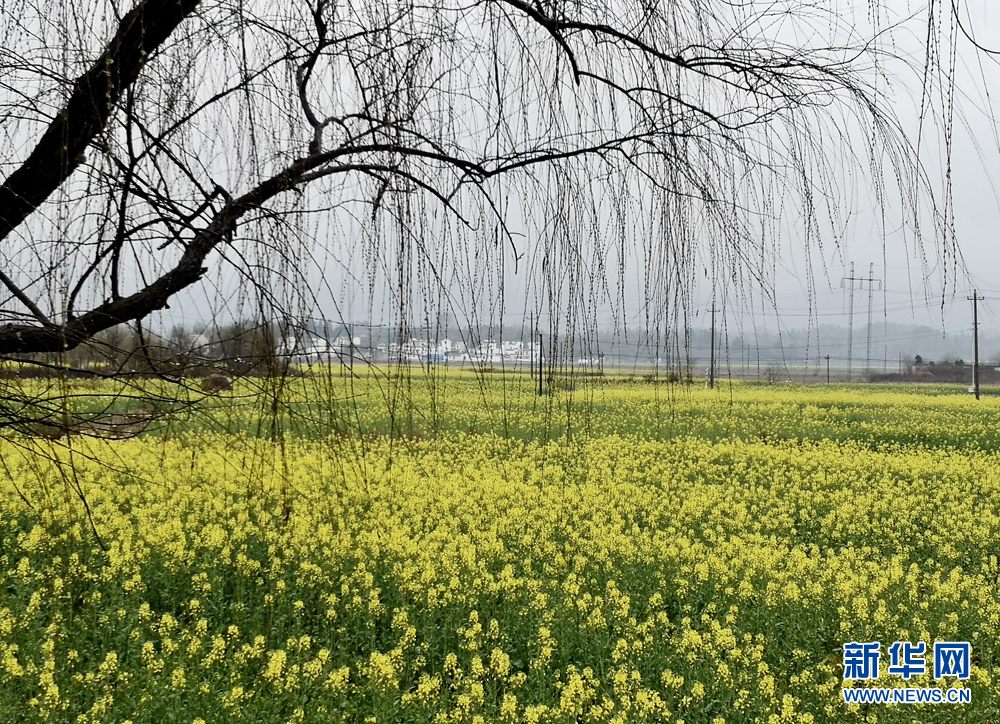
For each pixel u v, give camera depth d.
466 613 6.21
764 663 4.93
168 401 1.98
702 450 15.78
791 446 18.02
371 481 10.16
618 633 5.85
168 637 5.18
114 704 4.53
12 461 9.05
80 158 1.97
